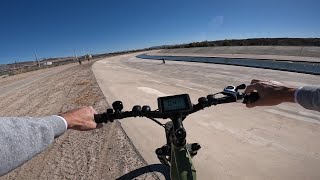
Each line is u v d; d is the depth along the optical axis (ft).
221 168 5.34
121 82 19.65
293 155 5.66
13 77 54.13
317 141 6.28
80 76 29.73
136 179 5.12
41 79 36.42
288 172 5.01
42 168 6.19
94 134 8.02
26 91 23.62
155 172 5.30
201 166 5.48
